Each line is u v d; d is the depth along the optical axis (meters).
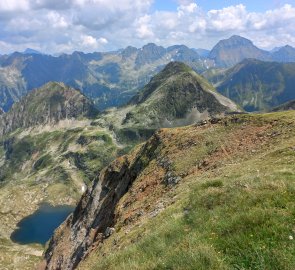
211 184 26.67
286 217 14.34
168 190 51.16
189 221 20.22
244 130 61.03
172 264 13.82
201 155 57.72
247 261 12.35
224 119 69.88
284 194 16.92
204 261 13.02
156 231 21.69
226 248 13.77
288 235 12.91
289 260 11.34
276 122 57.34
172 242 18.06
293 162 33.94
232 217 16.03
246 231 14.27
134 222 41.03
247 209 16.89
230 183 23.48
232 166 43.94
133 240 29.00
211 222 17.39
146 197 54.66
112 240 37.53
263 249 12.45
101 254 35.97
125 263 18.16
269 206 15.97
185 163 57.56
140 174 68.25
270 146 48.66
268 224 14.13
